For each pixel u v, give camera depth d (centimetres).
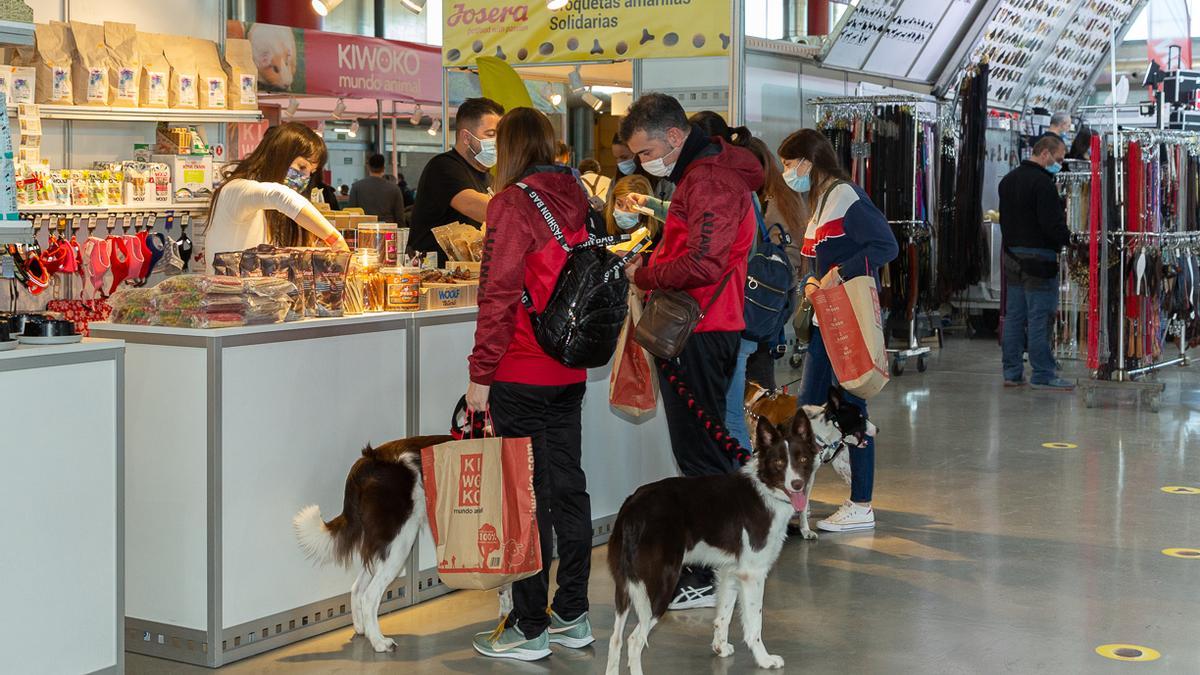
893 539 509
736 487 356
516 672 356
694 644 383
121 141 600
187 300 358
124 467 331
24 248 498
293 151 461
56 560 308
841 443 489
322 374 386
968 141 1073
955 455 676
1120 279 827
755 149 485
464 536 343
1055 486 603
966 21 1169
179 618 363
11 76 516
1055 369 923
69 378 308
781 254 462
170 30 619
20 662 301
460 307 443
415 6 781
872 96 968
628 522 338
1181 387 902
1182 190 878
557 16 761
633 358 416
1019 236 882
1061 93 1456
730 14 727
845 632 392
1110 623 399
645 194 478
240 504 363
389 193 1027
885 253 482
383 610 412
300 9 1099
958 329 1229
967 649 374
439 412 432
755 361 568
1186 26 1174
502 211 337
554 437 367
